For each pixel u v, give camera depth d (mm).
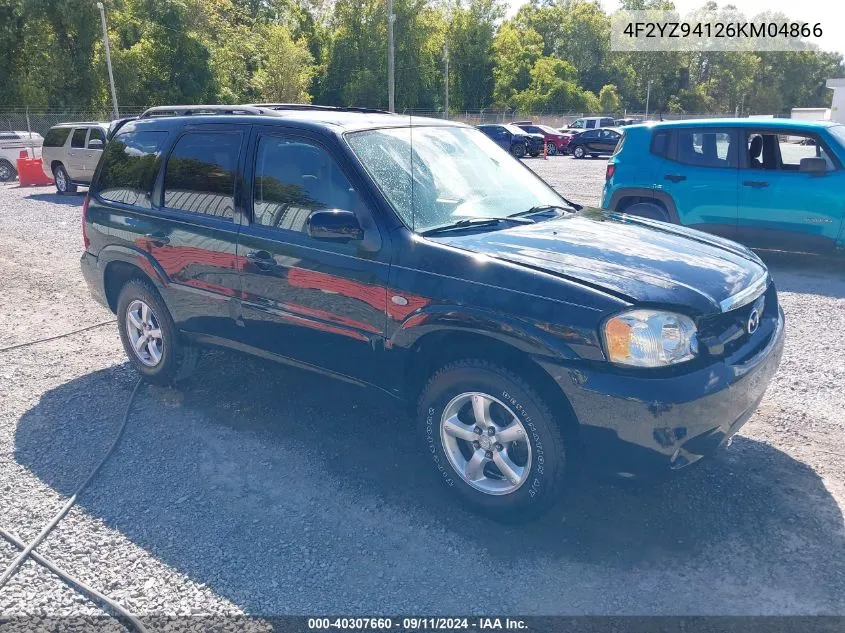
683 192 9023
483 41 71250
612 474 3205
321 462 4090
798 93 100062
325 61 64875
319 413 4723
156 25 45188
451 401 3508
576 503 3631
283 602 2975
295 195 4062
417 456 4148
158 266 4766
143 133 5066
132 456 4211
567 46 92188
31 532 3488
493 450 3434
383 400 3885
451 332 3447
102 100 44906
